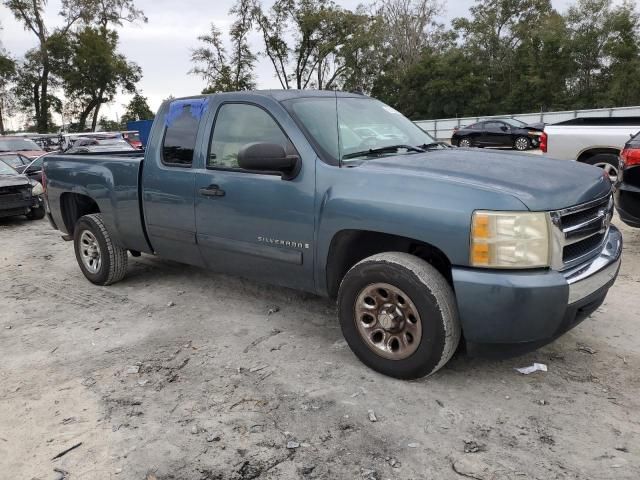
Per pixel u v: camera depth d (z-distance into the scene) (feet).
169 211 15.15
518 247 9.58
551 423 9.66
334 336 13.67
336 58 161.99
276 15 163.12
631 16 138.51
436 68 153.17
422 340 10.51
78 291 18.39
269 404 10.55
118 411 10.51
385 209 10.64
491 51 164.45
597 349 12.44
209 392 11.11
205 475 8.58
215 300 16.72
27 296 18.20
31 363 12.85
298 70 170.30
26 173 44.32
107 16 175.01
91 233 18.25
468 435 9.37
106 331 14.65
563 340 12.96
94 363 12.69
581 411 10.00
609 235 12.28
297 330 14.16
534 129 82.94
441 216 10.00
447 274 11.16
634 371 11.40
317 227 11.84
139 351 13.25
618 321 13.96
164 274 19.70
